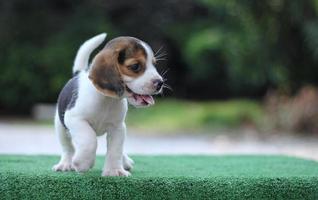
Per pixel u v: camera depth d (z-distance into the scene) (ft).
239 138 39.83
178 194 13.55
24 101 53.26
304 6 41.65
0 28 53.72
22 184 13.29
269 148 34.55
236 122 46.44
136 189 13.42
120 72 13.44
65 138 15.23
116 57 13.42
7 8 54.65
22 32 54.39
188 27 56.54
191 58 53.93
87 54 15.88
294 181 13.96
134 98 13.58
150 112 50.14
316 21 41.55
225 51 50.88
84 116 13.98
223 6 47.57
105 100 13.93
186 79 57.36
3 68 52.60
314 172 15.96
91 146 13.73
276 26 43.52
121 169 14.38
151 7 56.70
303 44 43.65
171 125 46.01
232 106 49.78
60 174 13.91
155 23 56.65
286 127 42.86
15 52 52.75
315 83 45.44
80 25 54.34
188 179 13.69
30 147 32.48
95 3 56.08
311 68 44.52
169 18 57.16
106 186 13.34
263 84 53.16
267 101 47.34
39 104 53.16
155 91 13.39
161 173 15.26
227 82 55.01
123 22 56.80
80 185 13.30
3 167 15.62
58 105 15.06
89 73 13.65
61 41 53.62
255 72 45.47
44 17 55.36
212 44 53.11
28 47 53.31
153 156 20.13
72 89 14.39
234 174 14.99
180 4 56.85
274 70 44.93
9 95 52.75
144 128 44.91
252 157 19.90
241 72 46.83
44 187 13.26
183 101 55.93
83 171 13.98
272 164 17.90
